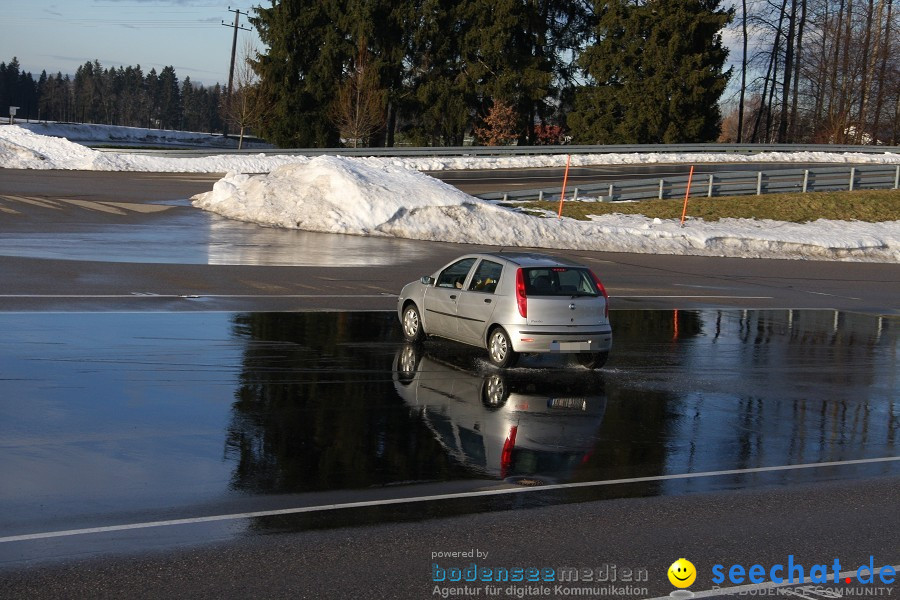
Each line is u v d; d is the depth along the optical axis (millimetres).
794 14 78000
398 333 14812
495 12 69562
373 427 9125
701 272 27125
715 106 69125
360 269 22406
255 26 73750
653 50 66938
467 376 11898
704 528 6602
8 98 186875
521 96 71812
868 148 60125
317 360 12328
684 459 8500
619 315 18266
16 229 25281
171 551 5770
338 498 6945
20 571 5375
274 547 5910
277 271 21141
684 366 13344
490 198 38844
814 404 11148
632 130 68188
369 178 32562
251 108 71312
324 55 69750
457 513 6719
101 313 14758
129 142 91062
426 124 74375
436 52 72375
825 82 79125
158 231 27078
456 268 13758
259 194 32250
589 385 11734
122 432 8484
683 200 40000
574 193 40125
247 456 7934
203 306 16078
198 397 9953
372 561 5746
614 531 6477
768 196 41375
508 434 9109
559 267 12602
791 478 8000
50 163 44781
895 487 7812
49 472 7246
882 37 73938
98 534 6004
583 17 80625
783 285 25375
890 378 13070
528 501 7066
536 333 12203
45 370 10789
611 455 8523
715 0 71000
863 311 20844
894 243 35344
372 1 69000
